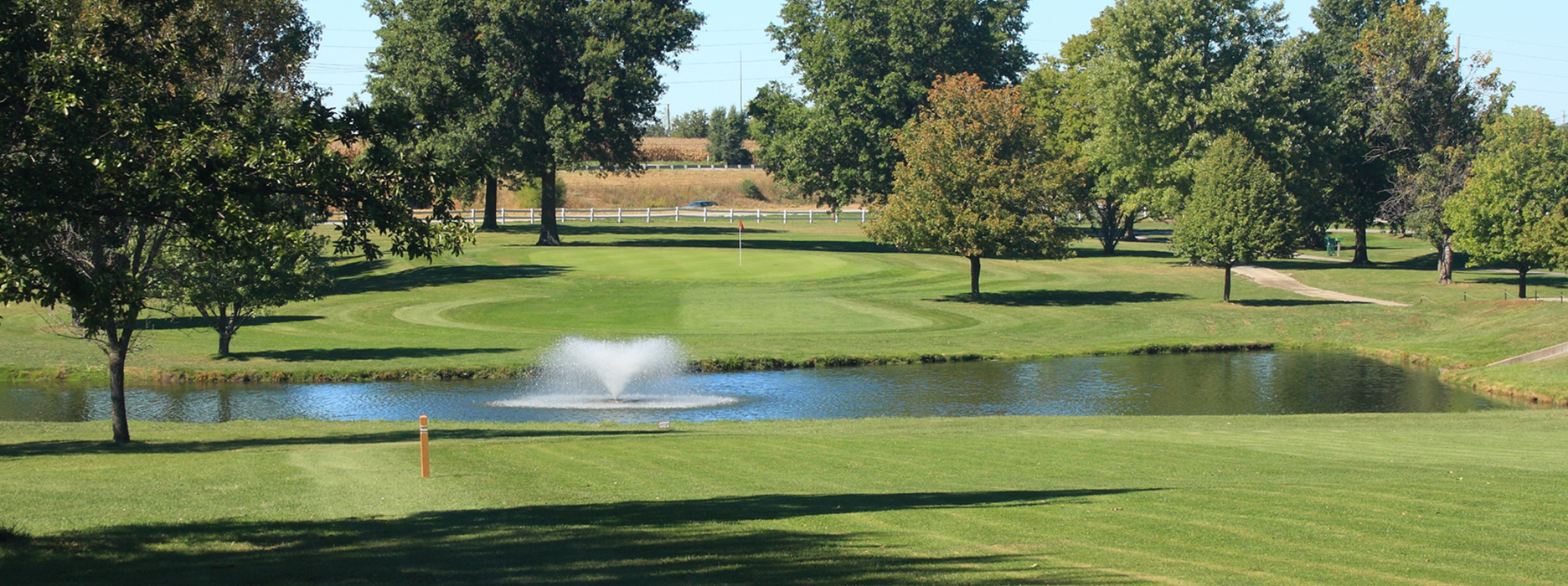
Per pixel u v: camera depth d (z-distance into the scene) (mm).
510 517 10516
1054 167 45938
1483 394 29141
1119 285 53750
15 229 9148
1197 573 7902
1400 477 12859
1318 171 59750
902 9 64875
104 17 12352
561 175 119750
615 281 50844
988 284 53125
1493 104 58062
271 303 32969
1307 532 9414
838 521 10148
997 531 9586
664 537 9391
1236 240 46344
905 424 21344
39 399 27344
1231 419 22062
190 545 9203
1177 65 60438
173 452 16234
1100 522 9930
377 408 26156
